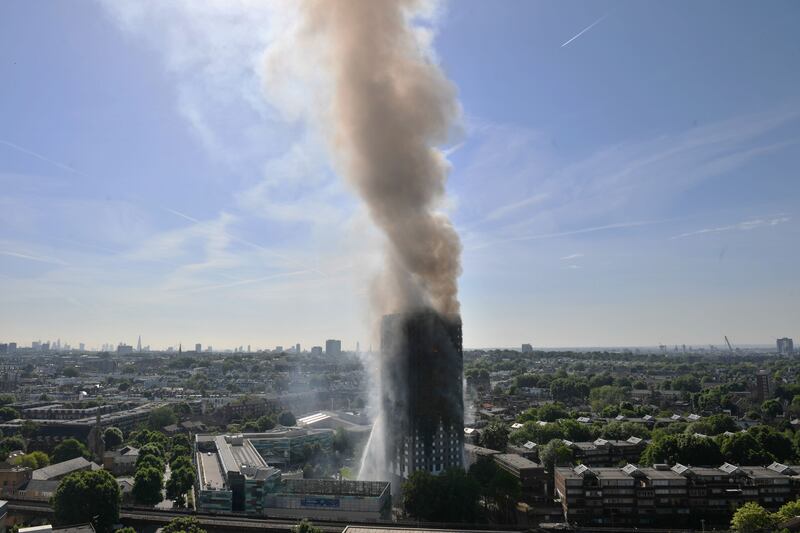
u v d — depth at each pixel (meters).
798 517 193.25
